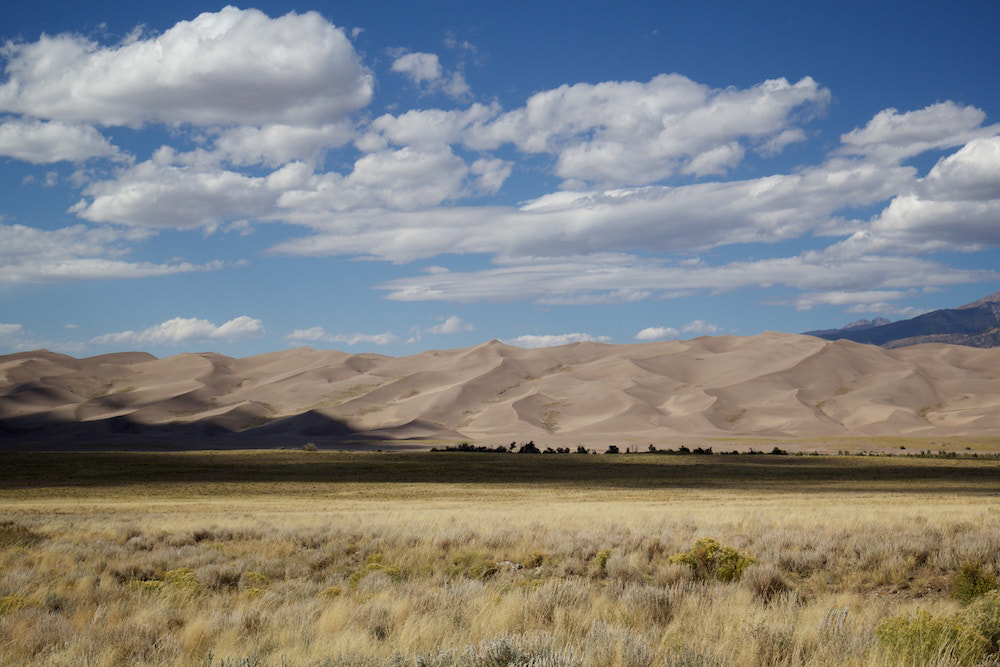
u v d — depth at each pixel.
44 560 18.23
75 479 88.06
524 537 21.77
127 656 9.37
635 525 25.92
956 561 14.74
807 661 7.81
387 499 62.88
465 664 7.52
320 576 16.92
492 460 115.69
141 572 17.73
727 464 112.00
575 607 11.03
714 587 12.61
